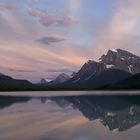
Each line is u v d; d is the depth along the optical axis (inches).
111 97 4874.5
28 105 3058.6
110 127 1290.6
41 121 1581.0
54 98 4702.3
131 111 2235.5
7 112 2206.0
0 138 995.9
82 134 1080.8
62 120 1630.2
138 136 1023.6
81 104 3206.2
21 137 1015.6
